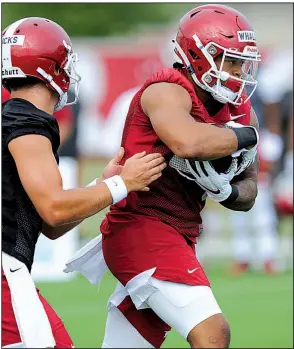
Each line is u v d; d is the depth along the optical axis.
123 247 14.71
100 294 29.81
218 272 34.94
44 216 12.60
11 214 13.06
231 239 37.03
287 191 37.25
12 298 12.74
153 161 13.61
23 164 12.66
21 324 12.62
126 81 36.97
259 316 26.20
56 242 33.47
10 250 12.99
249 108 15.48
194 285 14.21
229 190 14.65
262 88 35.81
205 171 14.15
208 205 37.28
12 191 13.03
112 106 36.97
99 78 36.81
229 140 13.73
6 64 13.74
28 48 13.65
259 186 34.72
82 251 15.79
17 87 13.84
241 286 31.59
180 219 14.78
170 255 14.38
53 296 29.55
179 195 14.66
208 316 13.97
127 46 38.38
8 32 13.86
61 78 13.96
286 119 36.19
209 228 37.12
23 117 12.95
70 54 14.08
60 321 13.41
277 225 36.75
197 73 14.41
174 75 14.19
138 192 14.57
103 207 13.17
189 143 13.43
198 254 36.75
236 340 22.84
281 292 30.36
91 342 22.36
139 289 14.52
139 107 14.46
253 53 14.40
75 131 35.12
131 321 15.45
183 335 14.15
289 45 36.53
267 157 35.38
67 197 12.67
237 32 14.28
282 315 26.34
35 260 33.38
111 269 15.13
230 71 14.45
